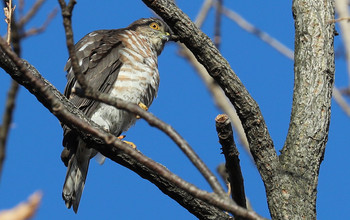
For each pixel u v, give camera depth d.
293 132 7.94
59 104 4.90
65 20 4.89
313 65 8.23
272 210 7.59
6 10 5.51
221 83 8.19
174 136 4.66
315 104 7.98
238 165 6.80
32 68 7.51
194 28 8.36
